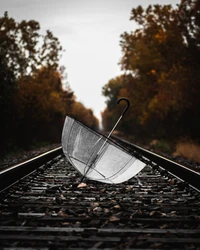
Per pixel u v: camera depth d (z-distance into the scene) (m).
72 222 5.13
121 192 7.56
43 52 30.33
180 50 24.75
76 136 7.73
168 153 22.98
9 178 8.46
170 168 11.23
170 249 4.02
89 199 6.77
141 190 7.82
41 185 8.20
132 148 25.17
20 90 28.02
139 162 7.50
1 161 16.66
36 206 6.02
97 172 7.90
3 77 24.17
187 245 4.19
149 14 34.62
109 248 3.99
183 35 24.73
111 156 7.63
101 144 7.61
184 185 8.12
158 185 8.55
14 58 28.53
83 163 7.86
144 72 36.69
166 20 32.16
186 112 24.31
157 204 6.39
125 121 57.97
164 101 29.14
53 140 37.41
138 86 38.59
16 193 7.24
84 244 4.09
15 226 4.79
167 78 28.84
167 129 28.92
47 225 4.93
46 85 30.98
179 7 24.59
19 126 27.61
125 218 5.22
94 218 5.20
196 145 20.72
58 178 9.47
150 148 28.08
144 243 4.09
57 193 7.30
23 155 20.45
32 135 29.91
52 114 37.09
